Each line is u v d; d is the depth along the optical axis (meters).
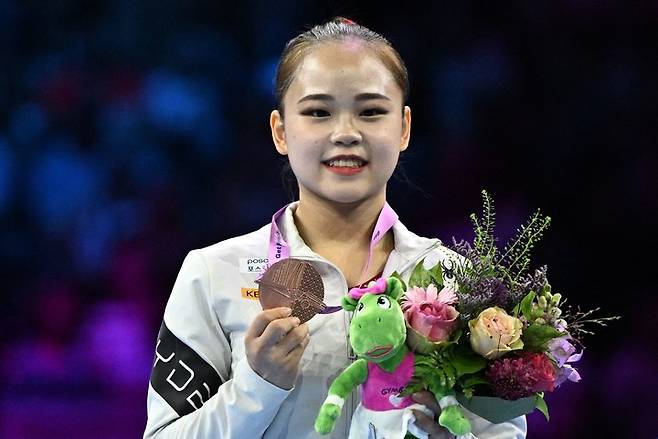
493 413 6.43
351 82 7.03
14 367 17.19
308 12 19.33
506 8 18.92
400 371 6.33
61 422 16.61
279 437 7.01
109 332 17.39
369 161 7.12
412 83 18.72
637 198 18.05
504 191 18.17
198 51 19.14
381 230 7.41
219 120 18.78
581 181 18.19
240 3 19.36
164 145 18.52
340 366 6.97
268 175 18.48
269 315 6.40
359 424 6.49
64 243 18.00
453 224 17.83
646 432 16.22
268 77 19.03
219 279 7.27
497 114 18.56
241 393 6.61
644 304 17.55
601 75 18.62
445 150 18.30
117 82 18.88
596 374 16.81
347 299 6.47
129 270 17.78
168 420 7.05
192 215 18.22
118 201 18.20
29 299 17.72
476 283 6.45
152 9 19.25
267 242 7.45
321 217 7.43
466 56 18.78
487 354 6.18
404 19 18.98
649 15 18.69
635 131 18.41
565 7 18.84
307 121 7.12
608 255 17.92
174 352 7.22
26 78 18.92
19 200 18.27
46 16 19.12
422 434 6.29
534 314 6.34
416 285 6.63
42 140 18.56
